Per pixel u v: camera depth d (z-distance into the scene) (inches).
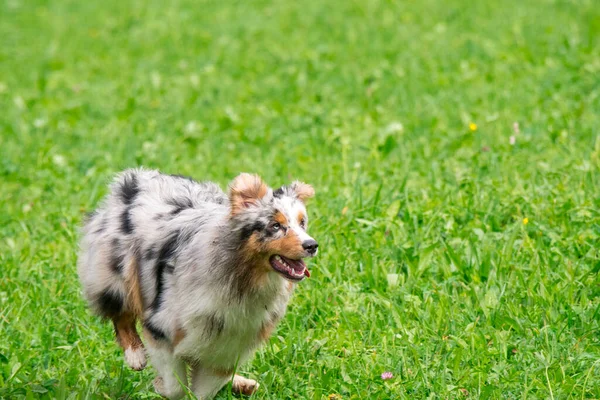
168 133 609.9
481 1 918.4
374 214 430.3
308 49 802.2
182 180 331.0
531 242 385.1
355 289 368.8
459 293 363.3
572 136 521.0
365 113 616.4
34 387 306.7
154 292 299.3
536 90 623.2
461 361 315.6
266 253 277.0
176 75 762.2
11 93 732.7
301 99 666.8
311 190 293.3
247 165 526.6
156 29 932.6
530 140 521.7
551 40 744.3
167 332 294.4
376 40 811.4
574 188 437.1
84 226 337.4
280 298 293.9
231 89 702.5
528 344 323.6
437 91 655.1
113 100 697.6
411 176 479.8
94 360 337.1
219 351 296.2
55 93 729.0
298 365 324.8
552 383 297.9
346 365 319.0
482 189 444.8
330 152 543.2
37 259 414.6
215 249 282.8
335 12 938.7
